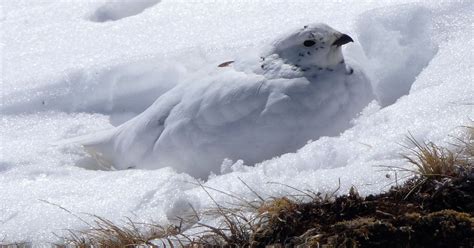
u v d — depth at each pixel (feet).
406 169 29.25
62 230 31.17
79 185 34.65
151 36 47.09
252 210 29.71
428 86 36.32
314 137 34.91
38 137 41.83
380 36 42.04
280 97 34.68
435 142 31.01
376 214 27.78
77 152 39.14
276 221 28.43
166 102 37.60
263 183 31.04
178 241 28.84
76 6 52.80
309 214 28.40
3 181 36.14
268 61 36.09
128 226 30.81
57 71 45.42
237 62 37.35
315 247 26.84
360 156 31.68
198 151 35.83
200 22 47.57
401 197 28.48
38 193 34.27
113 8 52.34
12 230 31.58
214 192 31.48
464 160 29.40
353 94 35.88
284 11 46.42
